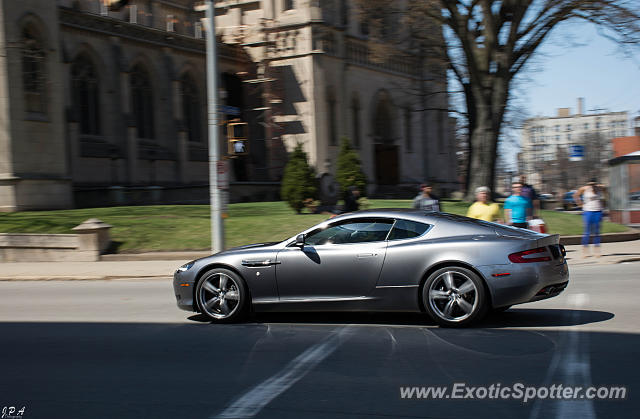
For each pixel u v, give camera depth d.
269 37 40.12
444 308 7.37
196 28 42.66
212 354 6.59
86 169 33.44
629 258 14.69
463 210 24.53
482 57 26.20
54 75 27.39
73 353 6.88
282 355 6.44
